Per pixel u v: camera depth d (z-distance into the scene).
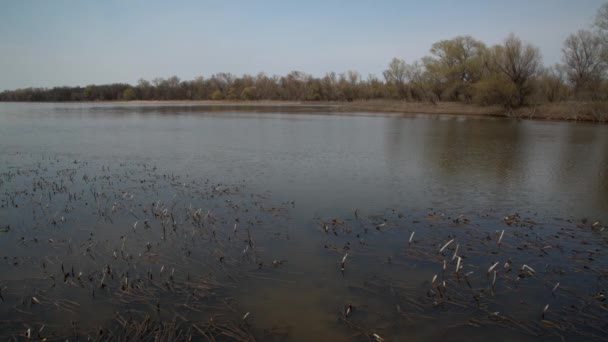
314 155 20.55
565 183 14.74
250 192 13.19
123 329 5.77
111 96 141.62
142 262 7.94
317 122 43.78
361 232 9.63
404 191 13.45
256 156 20.14
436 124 40.91
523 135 30.38
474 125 39.50
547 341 5.64
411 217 10.78
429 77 72.12
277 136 29.12
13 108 84.12
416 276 7.45
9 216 10.57
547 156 20.67
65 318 6.06
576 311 6.36
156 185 14.04
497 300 6.66
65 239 9.06
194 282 7.14
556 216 11.01
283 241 9.05
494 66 57.66
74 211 11.03
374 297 6.71
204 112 66.38
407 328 5.88
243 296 6.69
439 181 14.90
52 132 31.64
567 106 47.66
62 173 15.94
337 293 6.81
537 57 51.34
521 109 51.94
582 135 30.36
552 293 6.88
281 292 6.83
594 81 45.94
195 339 5.57
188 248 8.63
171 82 143.88
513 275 7.50
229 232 9.59
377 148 23.09
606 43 43.75
